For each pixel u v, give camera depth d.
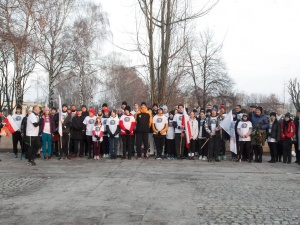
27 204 7.03
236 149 14.30
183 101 28.14
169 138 14.91
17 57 21.02
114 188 8.59
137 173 10.84
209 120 14.24
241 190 8.48
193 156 14.69
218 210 6.62
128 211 6.52
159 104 17.92
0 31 14.36
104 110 15.66
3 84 29.44
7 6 14.29
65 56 32.16
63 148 14.53
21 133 14.70
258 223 5.84
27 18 16.91
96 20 34.59
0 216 6.21
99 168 11.91
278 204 7.11
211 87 45.66
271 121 14.34
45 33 26.62
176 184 9.16
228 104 47.91
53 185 8.97
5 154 16.55
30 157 12.82
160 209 6.68
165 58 17.86
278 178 10.24
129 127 14.30
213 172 11.25
